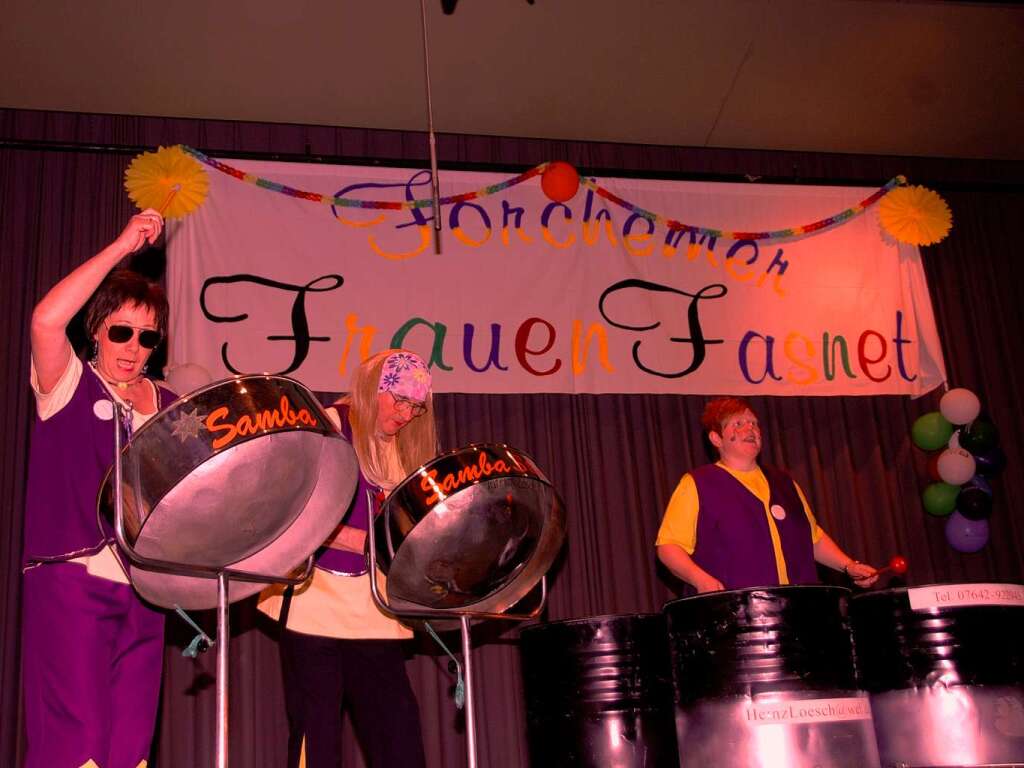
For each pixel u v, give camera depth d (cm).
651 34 411
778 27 417
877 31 424
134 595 223
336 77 407
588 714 286
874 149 479
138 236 223
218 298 378
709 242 433
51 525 216
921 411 450
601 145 456
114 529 196
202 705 346
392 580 224
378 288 394
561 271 414
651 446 415
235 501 196
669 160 461
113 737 216
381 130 433
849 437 441
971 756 263
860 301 439
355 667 245
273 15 382
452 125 437
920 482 441
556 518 241
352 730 353
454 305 400
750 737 258
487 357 398
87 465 218
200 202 370
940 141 479
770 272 435
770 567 317
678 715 274
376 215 403
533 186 423
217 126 417
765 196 445
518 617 234
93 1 368
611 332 412
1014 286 476
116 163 400
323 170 403
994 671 269
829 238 445
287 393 200
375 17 388
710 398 428
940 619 273
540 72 419
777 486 332
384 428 255
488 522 226
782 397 438
